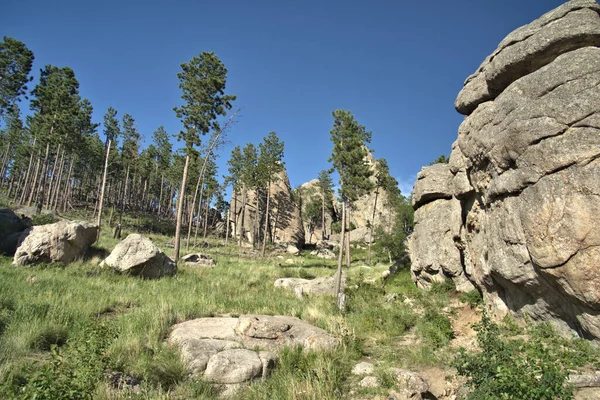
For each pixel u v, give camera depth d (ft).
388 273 79.97
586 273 25.16
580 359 26.21
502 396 18.62
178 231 92.07
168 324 36.55
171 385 24.44
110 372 23.59
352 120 95.96
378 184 173.47
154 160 212.84
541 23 33.50
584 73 27.86
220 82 103.91
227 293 58.03
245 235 206.08
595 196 25.08
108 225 152.97
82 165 195.00
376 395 25.13
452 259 53.52
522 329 34.37
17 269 55.57
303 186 290.35
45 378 16.96
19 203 148.25
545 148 28.22
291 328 36.78
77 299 41.14
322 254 173.58
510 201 32.76
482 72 42.88
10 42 138.82
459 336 38.27
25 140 182.91
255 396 23.73
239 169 189.47
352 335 36.96
